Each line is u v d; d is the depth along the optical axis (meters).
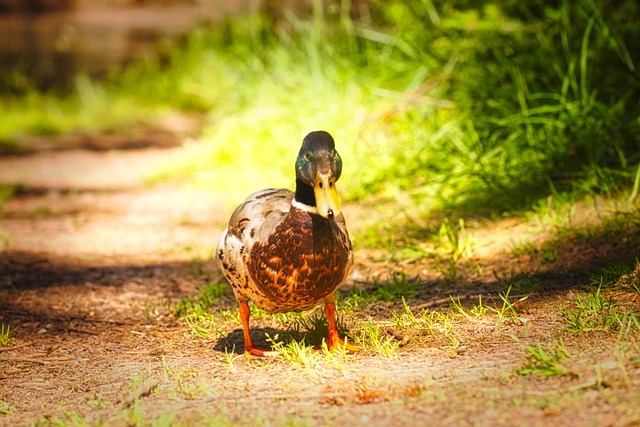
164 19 53.09
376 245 11.13
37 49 39.84
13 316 9.41
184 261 11.66
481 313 7.99
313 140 6.57
